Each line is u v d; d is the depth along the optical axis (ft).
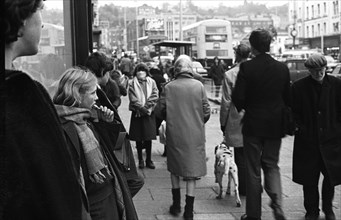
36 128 4.46
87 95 10.51
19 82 4.37
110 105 12.14
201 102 18.97
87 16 23.70
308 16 249.34
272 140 17.34
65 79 10.39
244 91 17.17
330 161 17.65
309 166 17.99
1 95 4.24
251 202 17.43
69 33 23.22
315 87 17.74
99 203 10.19
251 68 17.11
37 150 4.43
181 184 24.94
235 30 408.46
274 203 17.35
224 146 21.80
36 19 5.10
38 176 4.44
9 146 4.28
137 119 28.60
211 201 21.66
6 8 4.53
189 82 19.03
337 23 218.38
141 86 28.55
